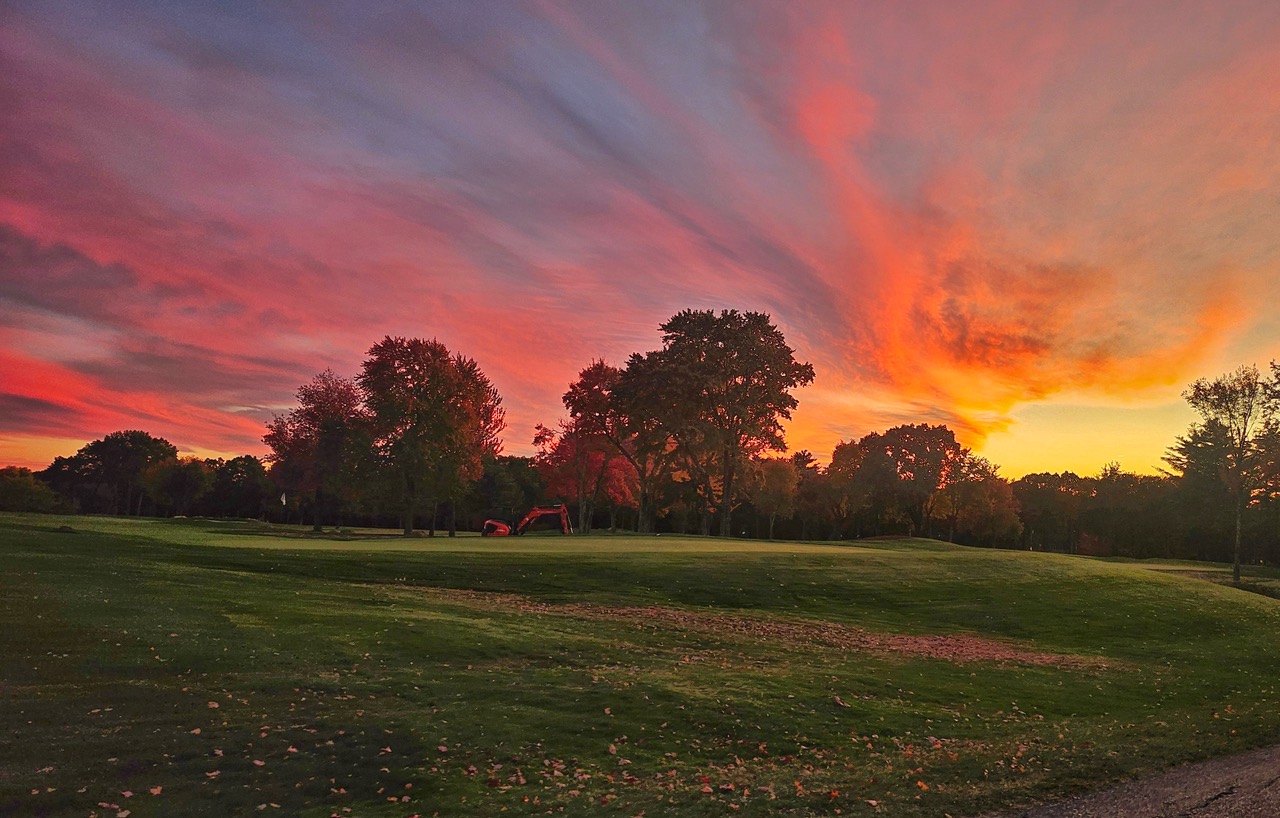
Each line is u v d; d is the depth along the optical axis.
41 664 13.55
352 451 63.31
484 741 12.23
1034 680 20.00
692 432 67.44
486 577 28.78
